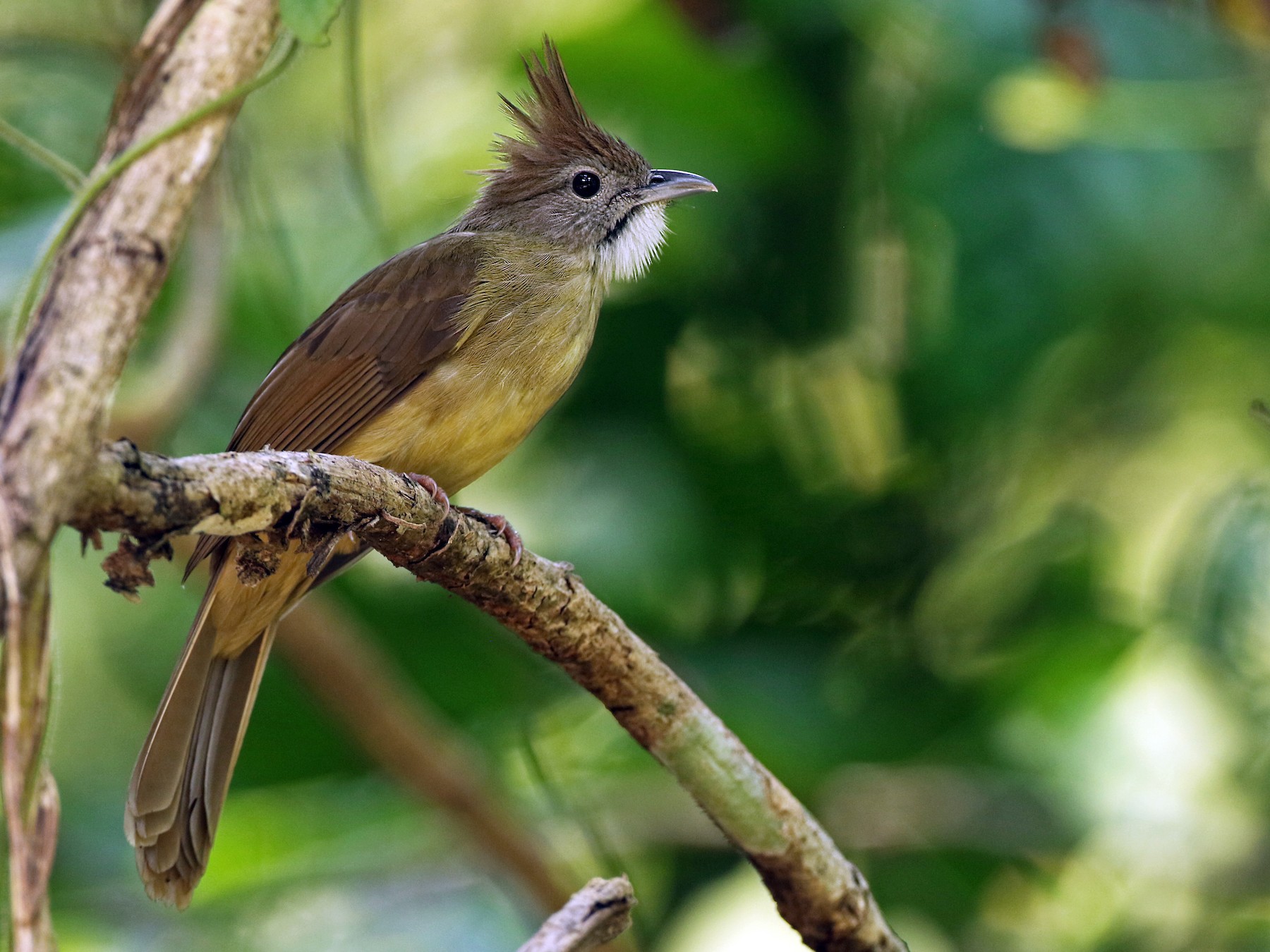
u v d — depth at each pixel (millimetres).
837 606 10867
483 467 8898
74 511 4273
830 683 10539
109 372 4258
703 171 10969
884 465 11070
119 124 5082
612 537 10422
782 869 6555
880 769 10508
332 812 10945
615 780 10594
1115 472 11469
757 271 11016
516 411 8789
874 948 6793
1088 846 10289
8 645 3830
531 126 9961
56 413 4086
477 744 10773
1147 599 11125
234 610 7473
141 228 4590
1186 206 10219
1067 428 11398
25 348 4262
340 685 9562
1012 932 10742
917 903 10688
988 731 10469
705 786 6449
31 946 3865
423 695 11031
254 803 11070
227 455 4855
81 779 11516
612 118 11172
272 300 11273
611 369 11000
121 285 4453
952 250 10172
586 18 10766
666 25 10609
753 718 10211
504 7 11625
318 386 8680
